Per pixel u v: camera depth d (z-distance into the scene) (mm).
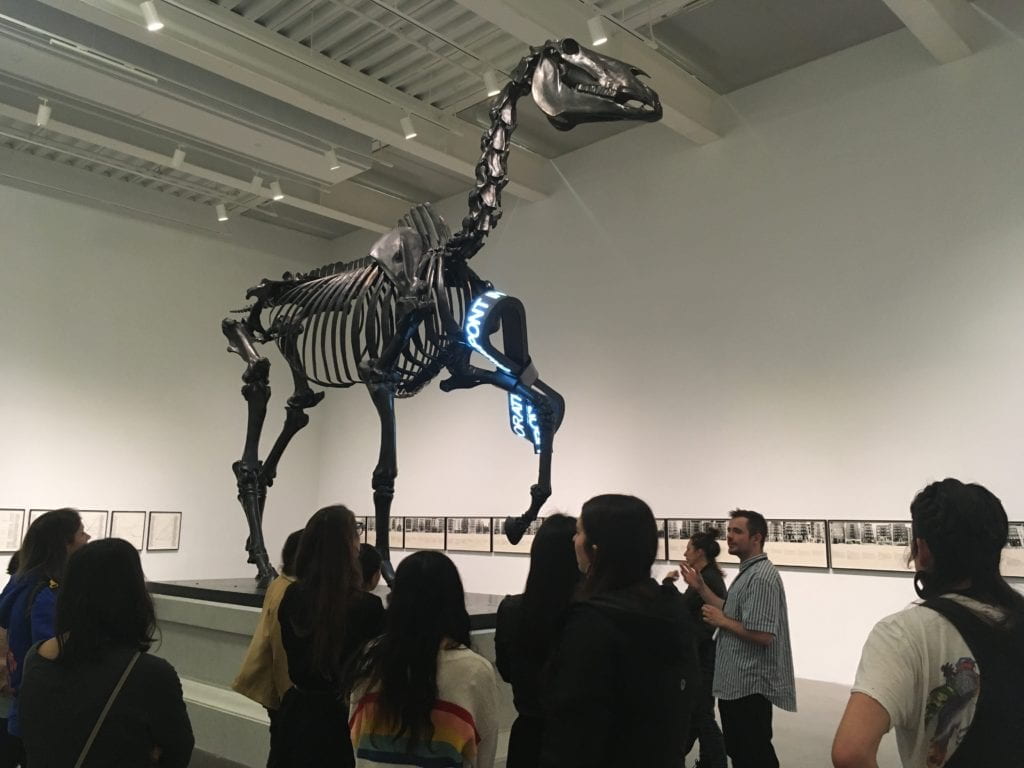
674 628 1708
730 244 7512
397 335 4734
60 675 1737
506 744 3566
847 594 6430
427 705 1843
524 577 8703
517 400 4922
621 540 1780
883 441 6391
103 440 8984
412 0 6312
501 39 6785
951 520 1503
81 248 9023
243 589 4805
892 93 6719
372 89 7371
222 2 6426
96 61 6559
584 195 8711
